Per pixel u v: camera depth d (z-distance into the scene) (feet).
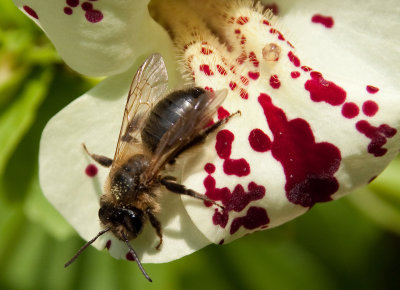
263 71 0.36
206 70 0.37
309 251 0.47
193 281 0.46
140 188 0.36
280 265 0.47
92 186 0.37
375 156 0.35
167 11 0.38
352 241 0.47
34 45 0.39
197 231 0.37
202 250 0.46
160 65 0.37
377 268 0.47
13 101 0.39
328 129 0.35
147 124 0.36
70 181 0.37
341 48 0.36
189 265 0.46
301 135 0.35
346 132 0.35
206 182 0.36
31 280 0.46
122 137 0.37
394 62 0.36
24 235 0.45
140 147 0.37
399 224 0.43
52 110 0.40
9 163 0.39
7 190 0.39
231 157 0.36
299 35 0.37
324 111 0.35
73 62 0.36
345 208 0.46
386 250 0.47
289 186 0.35
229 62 0.37
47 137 0.37
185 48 0.37
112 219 0.36
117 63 0.36
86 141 0.37
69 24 0.35
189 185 0.36
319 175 0.35
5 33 0.39
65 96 0.40
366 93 0.35
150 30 0.37
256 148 0.36
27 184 0.39
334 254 0.47
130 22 0.35
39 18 0.35
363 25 0.36
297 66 0.36
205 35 0.38
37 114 0.39
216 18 0.38
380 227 0.47
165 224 0.37
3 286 0.46
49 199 0.37
